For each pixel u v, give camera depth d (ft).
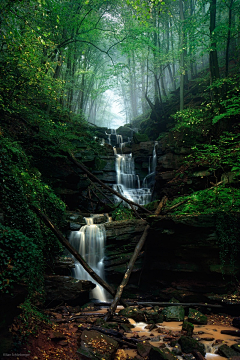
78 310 24.07
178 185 44.01
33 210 23.97
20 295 14.16
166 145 51.29
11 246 14.57
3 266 13.73
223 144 39.27
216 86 44.32
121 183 56.59
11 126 35.37
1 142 23.17
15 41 25.34
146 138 65.05
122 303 25.57
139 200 51.72
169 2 68.33
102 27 63.67
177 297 26.78
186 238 27.99
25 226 20.52
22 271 14.58
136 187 58.29
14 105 31.78
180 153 47.09
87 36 58.95
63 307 23.56
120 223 32.04
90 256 31.42
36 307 19.21
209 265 26.61
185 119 47.78
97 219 36.22
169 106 73.97
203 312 24.63
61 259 26.99
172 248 29.07
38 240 21.94
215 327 21.21
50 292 23.89
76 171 45.01
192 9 72.02
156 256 30.83
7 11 22.99
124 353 16.03
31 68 29.66
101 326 19.89
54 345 15.39
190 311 23.15
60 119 55.16
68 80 57.98
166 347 16.93
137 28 51.80
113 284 30.17
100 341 16.22
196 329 20.75
